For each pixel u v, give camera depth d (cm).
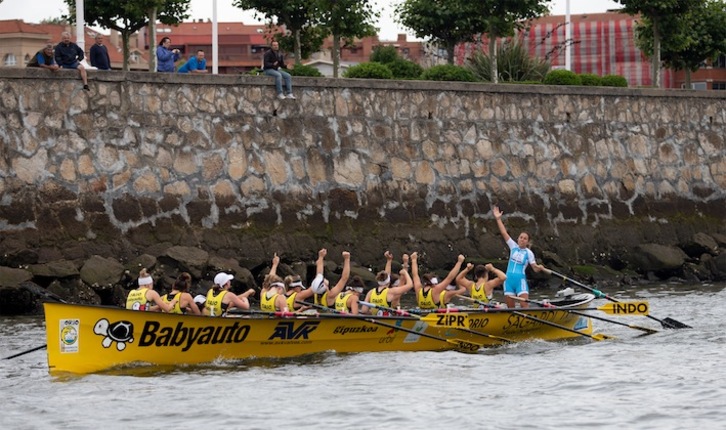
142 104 5331
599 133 6369
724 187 6719
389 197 5812
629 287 5928
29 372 3666
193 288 5122
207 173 5434
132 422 3056
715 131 6719
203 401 3256
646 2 7119
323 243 5644
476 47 8138
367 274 5516
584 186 6288
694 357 3906
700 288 5847
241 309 3925
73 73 5194
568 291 4638
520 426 2991
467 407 3184
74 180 5166
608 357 3950
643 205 6444
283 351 3884
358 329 3978
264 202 5541
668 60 8688
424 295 4328
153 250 5231
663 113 6569
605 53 11600
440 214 5922
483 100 6078
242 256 5450
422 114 5928
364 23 6762
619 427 2973
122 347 3619
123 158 5269
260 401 3259
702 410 3130
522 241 4512
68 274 4891
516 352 4103
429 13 7500
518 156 6134
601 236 6288
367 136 5797
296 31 7319
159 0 6425
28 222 5062
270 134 5584
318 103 5706
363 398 3291
